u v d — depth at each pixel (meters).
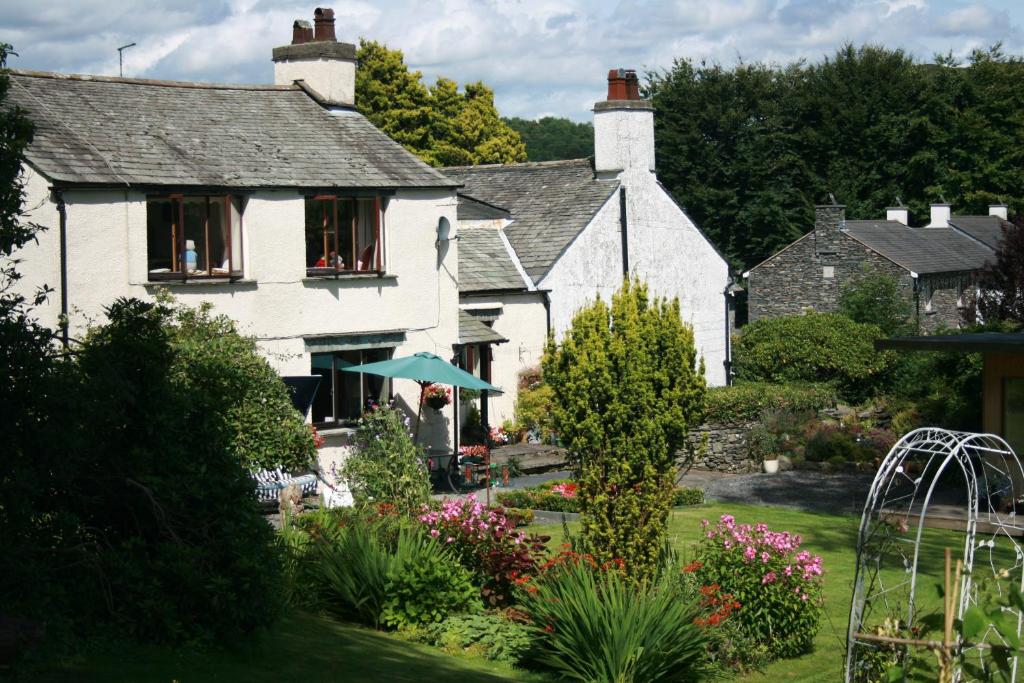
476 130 68.50
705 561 14.76
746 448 30.48
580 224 33.94
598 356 14.55
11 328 10.50
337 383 25.83
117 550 11.17
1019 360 22.70
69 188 20.95
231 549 11.28
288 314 24.69
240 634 11.30
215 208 23.80
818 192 59.97
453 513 15.65
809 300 48.19
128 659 10.27
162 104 24.97
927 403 30.78
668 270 37.00
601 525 14.63
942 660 9.66
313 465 23.12
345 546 14.91
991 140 61.31
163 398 11.27
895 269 45.78
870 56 61.97
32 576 10.02
